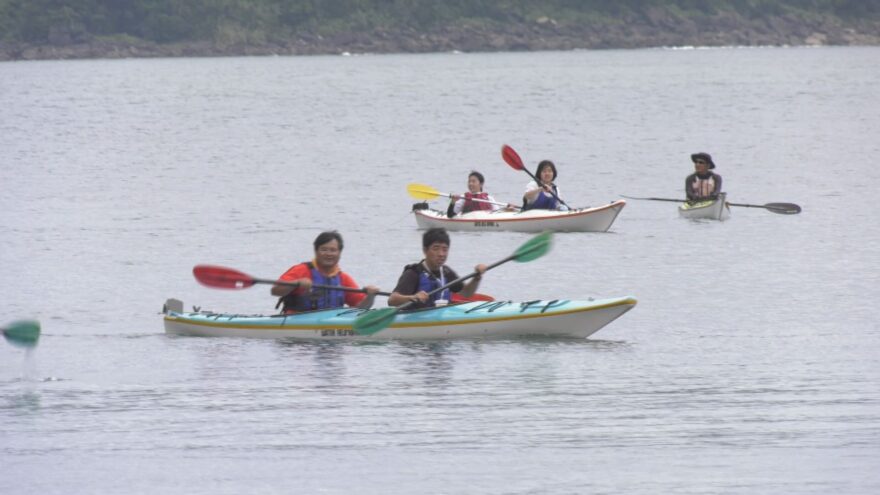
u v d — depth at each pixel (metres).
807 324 51.91
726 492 31.03
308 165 128.88
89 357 46.66
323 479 32.19
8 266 68.56
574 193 105.38
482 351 46.78
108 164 131.50
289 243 76.44
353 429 36.50
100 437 35.94
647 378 42.38
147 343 49.25
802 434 35.62
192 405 39.34
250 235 79.88
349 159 135.12
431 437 35.66
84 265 68.81
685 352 46.56
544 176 86.19
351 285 51.09
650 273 65.00
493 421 37.22
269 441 35.41
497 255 72.69
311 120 196.62
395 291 49.72
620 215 91.19
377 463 33.38
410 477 32.28
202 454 34.28
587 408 38.56
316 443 35.19
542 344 47.97
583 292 59.88
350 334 49.06
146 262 69.69
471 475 32.38
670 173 119.81
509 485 31.64
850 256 69.31
